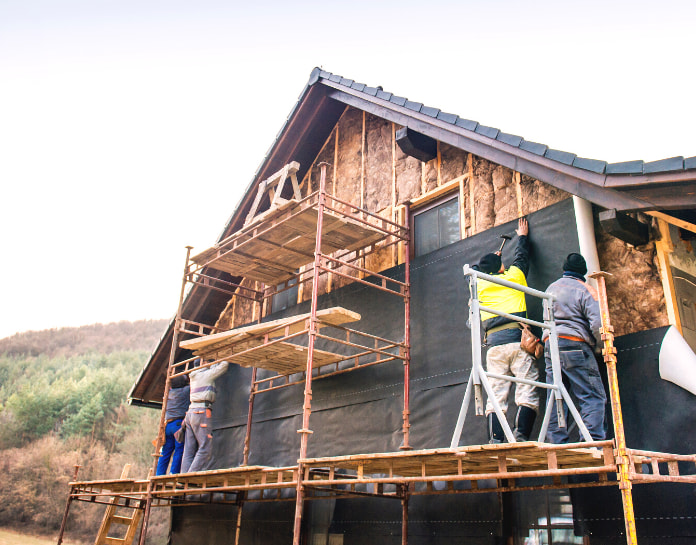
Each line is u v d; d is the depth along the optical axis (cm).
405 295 773
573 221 622
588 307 518
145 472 2897
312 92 988
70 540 2397
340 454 799
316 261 708
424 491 620
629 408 537
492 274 619
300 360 842
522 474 423
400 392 749
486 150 677
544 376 596
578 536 538
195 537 1023
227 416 1024
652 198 511
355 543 739
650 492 504
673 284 550
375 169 930
